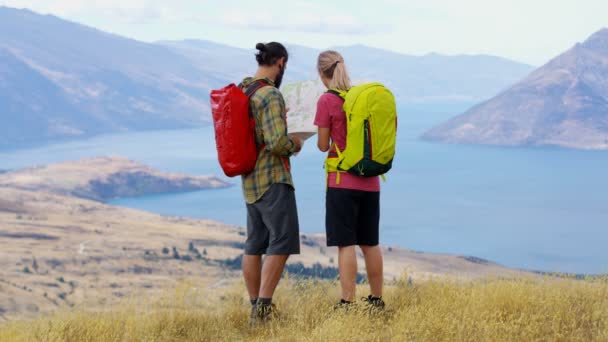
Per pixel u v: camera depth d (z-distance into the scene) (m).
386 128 5.23
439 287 6.02
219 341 5.14
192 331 5.32
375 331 4.87
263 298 5.54
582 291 5.90
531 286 5.84
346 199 5.42
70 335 5.07
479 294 5.59
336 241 5.52
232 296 6.04
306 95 5.54
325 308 5.64
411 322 4.82
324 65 5.54
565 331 4.64
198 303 5.83
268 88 5.22
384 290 6.42
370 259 5.69
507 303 5.35
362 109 5.16
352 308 5.24
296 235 5.49
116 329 5.18
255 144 5.33
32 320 5.52
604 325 4.63
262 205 5.41
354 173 5.31
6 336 5.06
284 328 5.17
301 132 5.31
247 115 5.20
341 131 5.36
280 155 5.30
